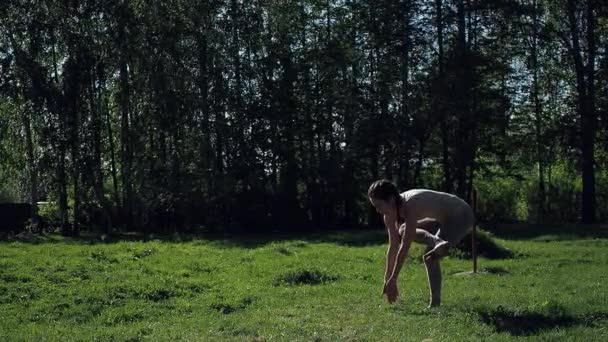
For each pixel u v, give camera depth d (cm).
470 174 3412
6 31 3284
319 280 1255
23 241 2597
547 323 821
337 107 3553
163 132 3497
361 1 3531
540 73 3869
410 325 809
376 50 3566
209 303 1001
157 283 1138
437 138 3481
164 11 3403
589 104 3484
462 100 3253
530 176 4109
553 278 1279
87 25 3331
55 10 3291
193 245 2094
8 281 1150
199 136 3428
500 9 3366
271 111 3431
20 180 3769
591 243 2214
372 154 3481
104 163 3750
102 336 798
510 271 1441
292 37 3666
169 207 3428
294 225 3509
